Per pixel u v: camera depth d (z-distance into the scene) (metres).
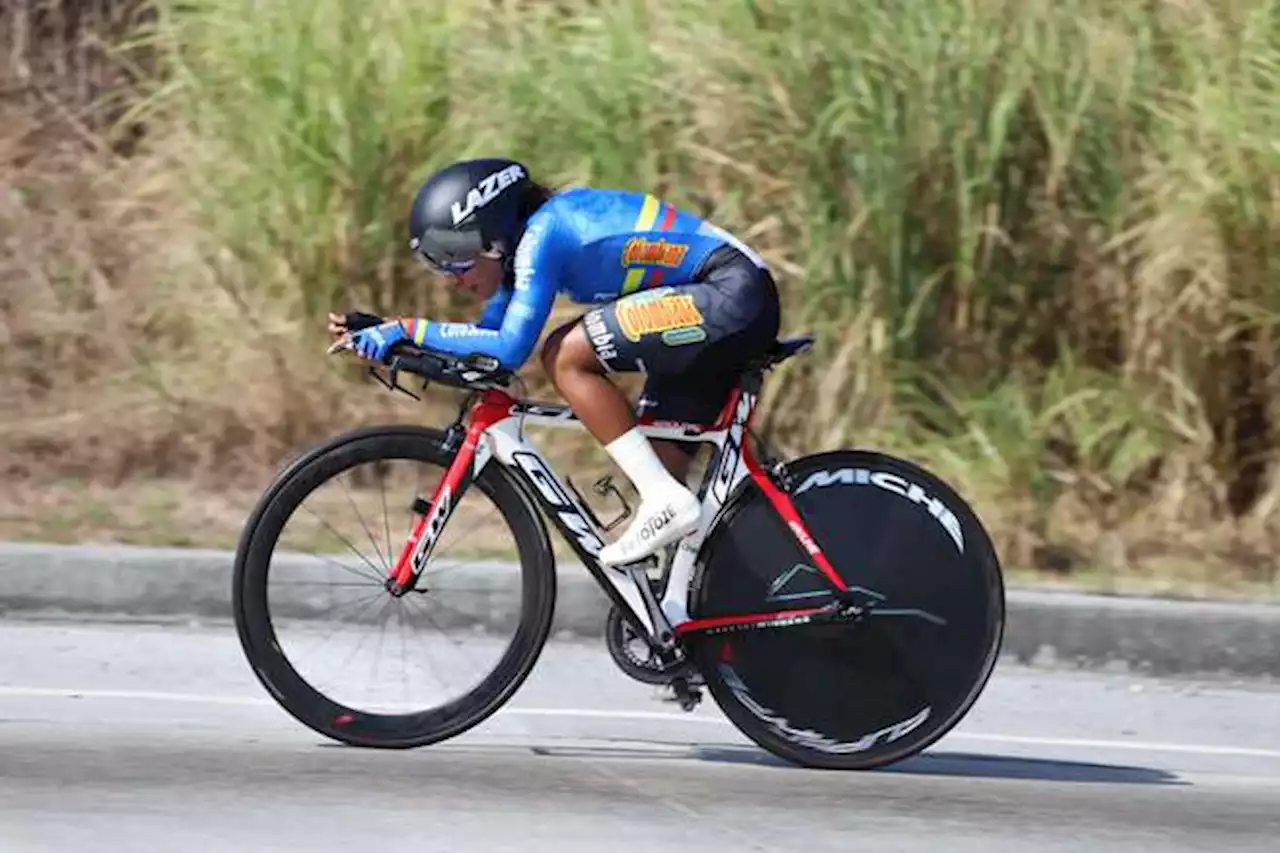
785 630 19.86
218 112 33.66
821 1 31.58
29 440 31.05
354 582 21.98
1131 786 20.45
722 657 19.89
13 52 39.25
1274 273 31.02
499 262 19.42
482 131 32.16
